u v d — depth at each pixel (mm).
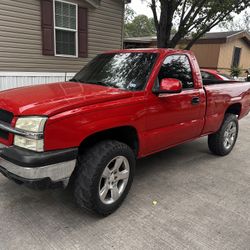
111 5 10391
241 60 20734
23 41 8266
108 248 2584
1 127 2654
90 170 2822
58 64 9242
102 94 3031
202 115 4328
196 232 2867
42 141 2482
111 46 10812
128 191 3307
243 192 3811
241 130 7598
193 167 4637
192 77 4125
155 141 3604
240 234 2867
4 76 8055
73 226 2893
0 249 2510
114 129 3154
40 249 2535
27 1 8086
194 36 10398
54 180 2596
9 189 3586
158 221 3035
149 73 3477
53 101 2719
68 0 8938
